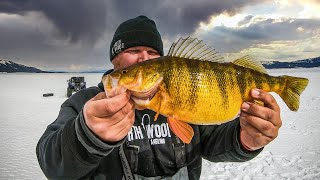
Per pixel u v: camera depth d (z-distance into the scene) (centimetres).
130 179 38
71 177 30
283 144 160
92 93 43
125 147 39
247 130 34
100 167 38
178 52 35
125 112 26
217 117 35
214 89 35
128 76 32
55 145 30
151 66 33
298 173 118
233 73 36
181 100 34
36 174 113
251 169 124
